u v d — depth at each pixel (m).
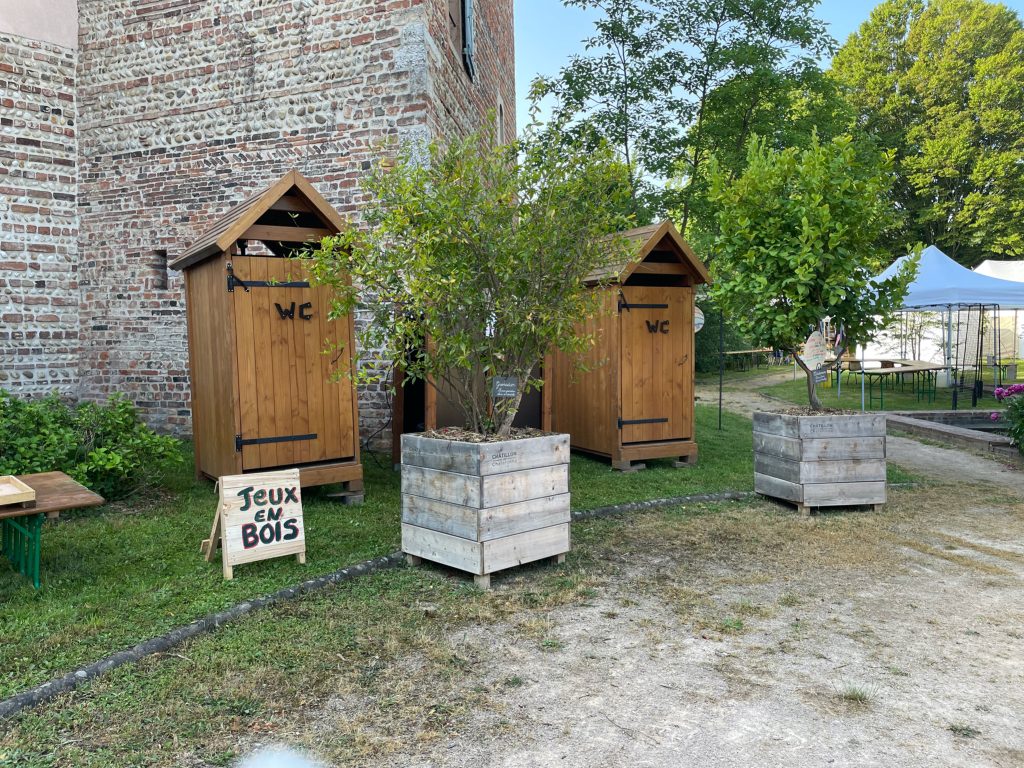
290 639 3.69
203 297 6.68
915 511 6.53
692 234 17.06
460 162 4.93
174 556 4.96
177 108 9.57
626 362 8.34
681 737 2.82
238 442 6.09
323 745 2.75
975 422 13.56
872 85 32.47
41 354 9.75
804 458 6.35
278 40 9.10
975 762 2.66
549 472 4.88
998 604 4.27
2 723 2.84
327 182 8.98
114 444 6.57
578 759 2.67
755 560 5.10
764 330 6.87
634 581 4.66
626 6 15.33
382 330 5.22
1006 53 30.55
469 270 4.77
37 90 9.62
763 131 15.62
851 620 4.02
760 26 15.13
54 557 4.85
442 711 3.01
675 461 8.74
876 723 2.94
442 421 8.30
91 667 3.25
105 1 9.79
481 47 12.48
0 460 5.81
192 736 2.79
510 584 4.58
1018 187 30.11
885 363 18.88
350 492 6.61
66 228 9.96
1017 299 14.62
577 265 5.00
